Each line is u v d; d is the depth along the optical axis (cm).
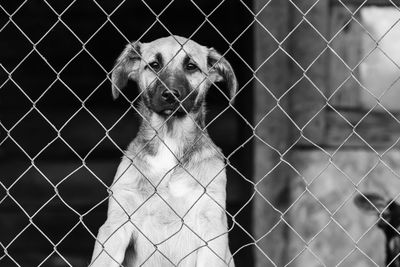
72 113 829
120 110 833
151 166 482
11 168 822
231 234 815
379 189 715
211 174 480
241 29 815
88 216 830
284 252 728
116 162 829
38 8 813
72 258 829
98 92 830
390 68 746
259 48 720
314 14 719
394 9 741
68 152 827
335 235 713
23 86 824
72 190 826
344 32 733
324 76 729
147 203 472
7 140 822
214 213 472
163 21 823
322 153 723
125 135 829
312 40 720
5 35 817
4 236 823
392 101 745
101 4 815
